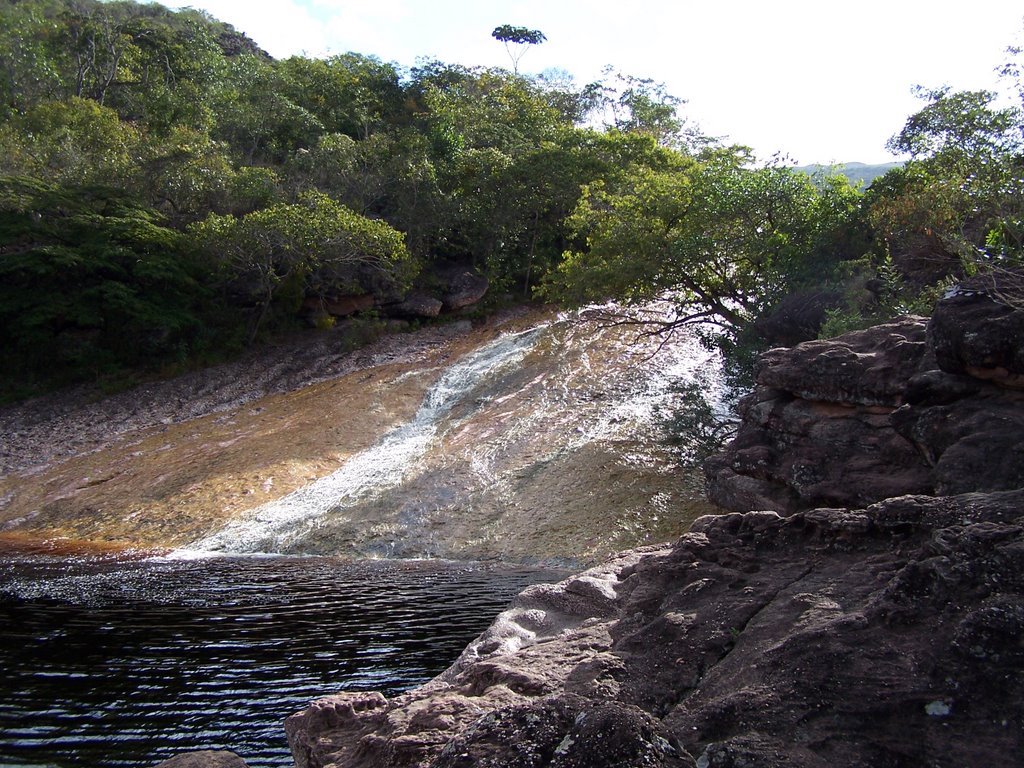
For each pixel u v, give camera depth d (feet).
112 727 27.84
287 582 53.11
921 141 63.05
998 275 33.99
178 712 29.14
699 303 84.48
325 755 18.31
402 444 88.17
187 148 143.23
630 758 11.81
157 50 209.46
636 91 196.54
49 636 39.78
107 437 102.58
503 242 143.54
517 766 12.42
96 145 147.84
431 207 140.05
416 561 60.70
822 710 15.01
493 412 92.48
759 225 73.00
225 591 50.37
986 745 13.65
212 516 74.38
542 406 90.33
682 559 23.95
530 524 64.08
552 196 140.05
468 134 167.73
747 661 17.33
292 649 36.76
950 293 33.76
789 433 44.50
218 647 37.40
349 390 107.76
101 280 124.36
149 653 36.58
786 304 65.77
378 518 68.64
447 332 131.03
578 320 110.32
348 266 132.46
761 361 46.75
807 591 19.71
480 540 63.26
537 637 23.84
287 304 131.85
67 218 125.70
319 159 148.87
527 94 184.96
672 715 16.43
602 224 84.28
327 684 31.78
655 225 77.30
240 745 26.17
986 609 15.20
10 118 163.43
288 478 81.46
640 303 82.69
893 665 15.49
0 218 122.93
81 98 174.09
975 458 29.14
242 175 141.18
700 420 67.82
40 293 120.16
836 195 71.92
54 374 120.26
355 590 49.96
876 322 52.37
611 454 72.64
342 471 82.48
